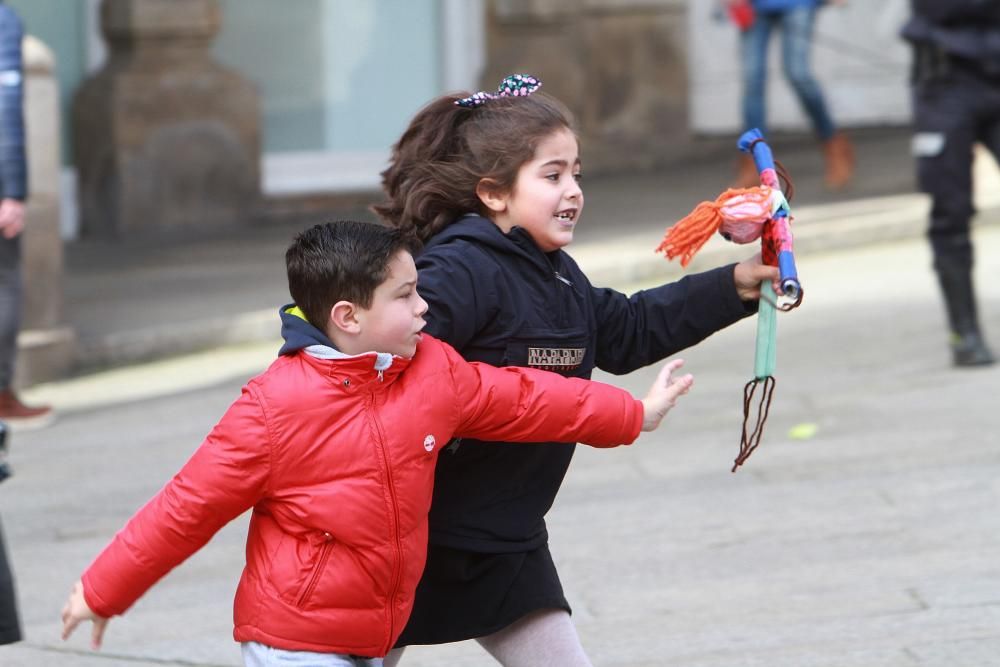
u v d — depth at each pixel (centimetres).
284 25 3638
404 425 852
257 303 2697
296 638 852
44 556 1602
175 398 2262
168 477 1862
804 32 3294
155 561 852
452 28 3784
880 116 4116
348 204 3691
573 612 1373
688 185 3638
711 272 981
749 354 2295
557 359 937
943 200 2055
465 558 923
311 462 842
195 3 3388
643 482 1734
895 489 1647
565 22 3819
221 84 3438
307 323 862
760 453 1811
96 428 2116
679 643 1289
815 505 1616
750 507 1625
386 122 3759
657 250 973
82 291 2847
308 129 3688
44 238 2389
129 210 3366
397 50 3753
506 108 938
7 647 1361
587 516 1627
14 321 2108
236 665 1313
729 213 950
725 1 3388
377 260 844
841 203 3184
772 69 4047
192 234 3422
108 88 3350
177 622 1412
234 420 845
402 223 967
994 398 1956
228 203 3481
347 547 848
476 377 885
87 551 1612
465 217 942
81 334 2506
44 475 1897
